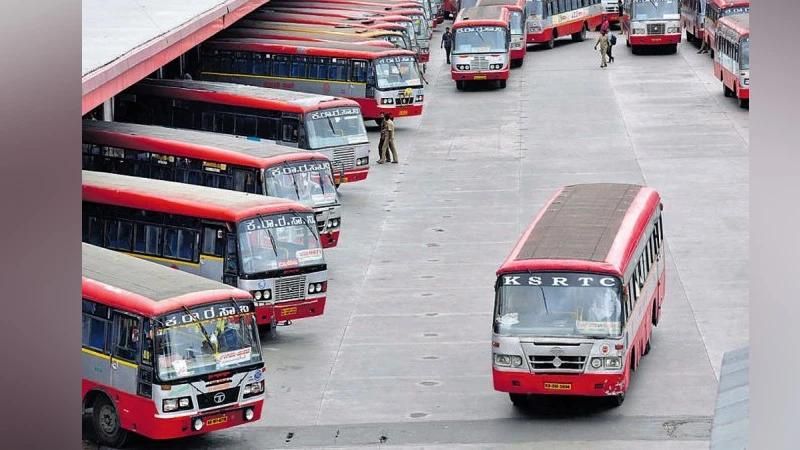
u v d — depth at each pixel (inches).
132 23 2263.8
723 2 3801.7
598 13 4704.7
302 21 3511.3
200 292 1232.8
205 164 1990.7
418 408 1362.0
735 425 885.2
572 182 2519.7
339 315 1742.1
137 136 2087.8
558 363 1261.1
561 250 1327.5
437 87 3752.5
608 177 2544.3
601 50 3944.4
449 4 5251.0
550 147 2854.3
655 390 1380.4
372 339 1627.7
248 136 2468.0
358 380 1464.1
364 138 2433.6
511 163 2716.5
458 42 3607.3
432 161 2770.7
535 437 1248.2
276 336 1643.7
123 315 1222.3
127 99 2630.4
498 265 1979.6
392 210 2358.5
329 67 3038.9
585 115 3206.2
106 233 1749.5
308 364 1528.1
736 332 1605.6
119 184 1753.2
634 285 1370.6
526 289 1285.7
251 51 3125.0
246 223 1590.8
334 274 1951.3
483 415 1330.0
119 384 1226.6
